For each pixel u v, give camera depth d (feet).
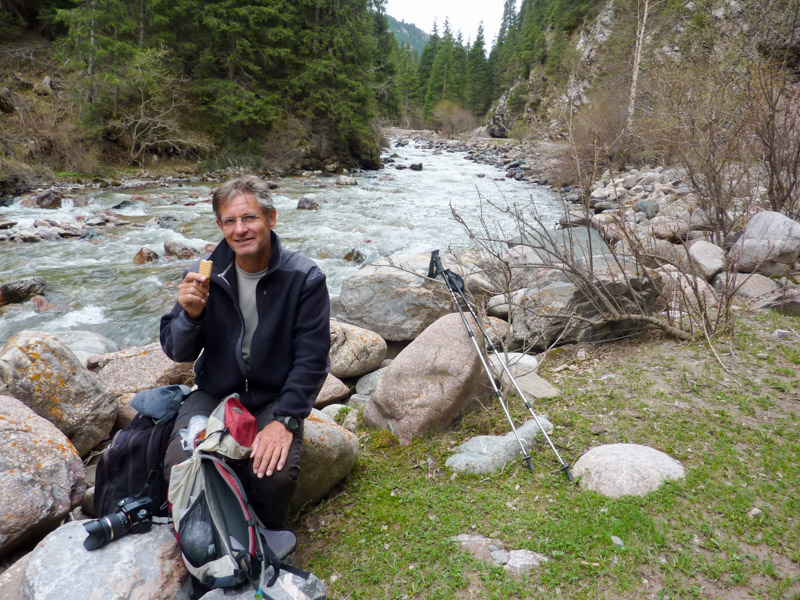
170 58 70.03
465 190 60.64
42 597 6.14
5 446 8.80
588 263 16.02
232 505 6.55
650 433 9.96
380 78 105.60
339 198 53.47
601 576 6.79
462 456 9.83
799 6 26.91
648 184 47.06
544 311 14.28
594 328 14.73
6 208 42.52
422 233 36.99
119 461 7.28
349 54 82.58
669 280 17.07
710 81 25.77
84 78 60.13
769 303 16.42
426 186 64.44
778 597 6.25
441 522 8.21
